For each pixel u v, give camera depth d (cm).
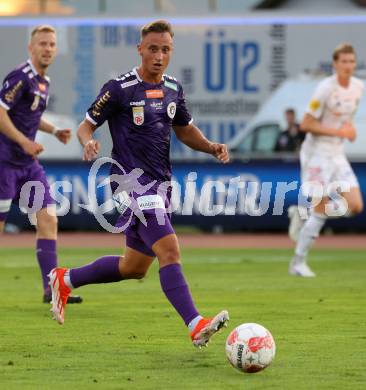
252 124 6594
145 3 6888
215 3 6931
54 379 2011
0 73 6638
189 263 4662
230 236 6450
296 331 2623
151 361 2202
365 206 6369
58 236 6456
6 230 6725
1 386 1945
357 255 5147
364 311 3002
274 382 1981
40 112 3241
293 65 6575
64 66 6662
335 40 6544
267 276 4069
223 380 1997
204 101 6638
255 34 6594
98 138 6406
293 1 7000
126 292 3522
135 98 2358
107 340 2469
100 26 6650
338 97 4034
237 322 2777
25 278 4006
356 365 2158
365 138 6375
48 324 2731
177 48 6644
